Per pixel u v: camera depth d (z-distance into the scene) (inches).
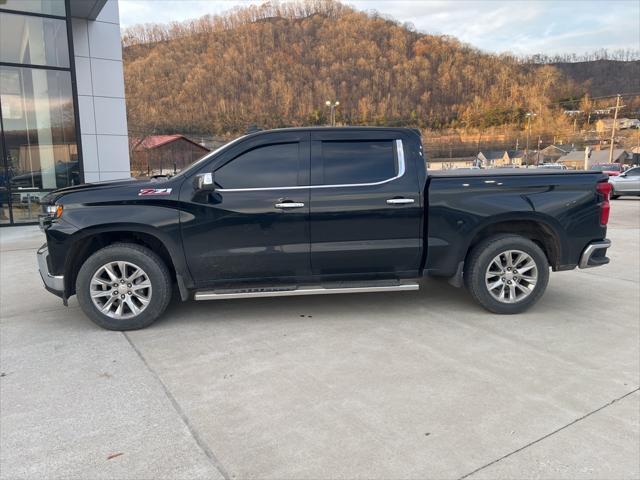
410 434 104.1
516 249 180.5
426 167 181.8
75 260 175.2
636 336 161.3
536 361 141.5
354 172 175.8
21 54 450.0
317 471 92.2
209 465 94.5
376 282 181.8
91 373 136.3
